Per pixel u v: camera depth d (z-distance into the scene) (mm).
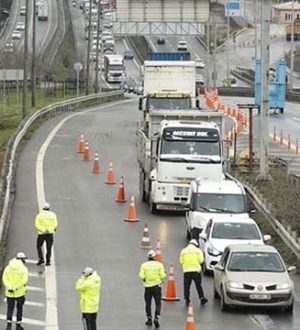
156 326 49156
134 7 166125
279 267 53406
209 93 184875
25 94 142500
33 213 80812
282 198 77562
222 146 83750
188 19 166125
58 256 66188
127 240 71750
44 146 121125
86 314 46094
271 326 49375
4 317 50562
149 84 122000
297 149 119500
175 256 66250
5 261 63094
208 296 56219
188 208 72625
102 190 93125
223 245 60844
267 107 87812
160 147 82125
